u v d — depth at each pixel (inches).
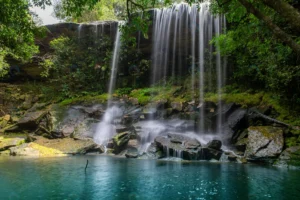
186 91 589.6
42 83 752.3
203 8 569.0
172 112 506.3
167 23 601.3
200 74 585.9
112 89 671.1
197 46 608.1
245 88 513.0
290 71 381.4
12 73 725.3
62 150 418.9
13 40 346.0
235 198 198.8
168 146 377.7
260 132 359.9
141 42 629.3
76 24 650.2
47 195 207.0
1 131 534.0
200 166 314.8
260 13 149.6
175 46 622.5
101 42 666.2
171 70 655.1
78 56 692.1
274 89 437.4
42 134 509.0
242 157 353.1
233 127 413.4
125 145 425.7
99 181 247.9
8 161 346.0
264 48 366.9
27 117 543.8
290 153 314.8
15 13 276.4
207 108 492.4
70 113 560.1
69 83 681.6
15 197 203.0
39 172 283.3
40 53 692.7
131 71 674.2
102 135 484.4
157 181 247.4
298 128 355.3
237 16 291.6
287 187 224.4
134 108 552.7
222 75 561.3
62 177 262.7
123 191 217.6
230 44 388.2
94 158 376.8
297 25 129.5
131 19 264.1
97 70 689.6
